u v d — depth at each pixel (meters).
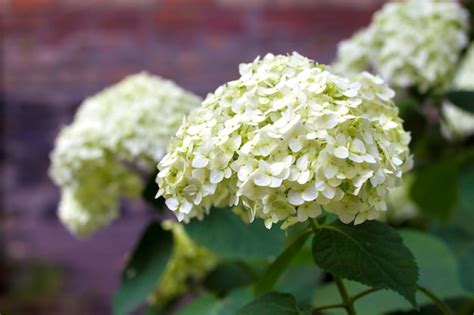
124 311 1.07
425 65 1.21
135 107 1.15
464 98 1.23
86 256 2.36
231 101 0.84
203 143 0.82
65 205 1.29
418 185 1.29
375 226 0.85
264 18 2.28
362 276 0.84
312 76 0.83
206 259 1.22
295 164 0.79
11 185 2.38
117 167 1.19
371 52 1.27
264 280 0.92
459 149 1.35
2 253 2.32
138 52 2.33
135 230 2.35
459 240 1.20
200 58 2.31
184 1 2.30
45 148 2.38
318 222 0.88
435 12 1.24
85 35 2.34
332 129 0.79
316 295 1.02
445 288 1.04
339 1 2.25
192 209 0.85
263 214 0.79
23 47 2.35
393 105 0.88
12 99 2.37
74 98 2.36
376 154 0.80
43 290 2.28
